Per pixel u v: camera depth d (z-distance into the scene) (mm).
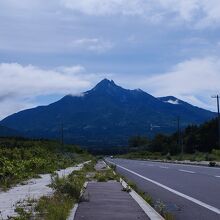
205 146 114625
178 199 18906
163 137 160000
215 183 26578
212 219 13695
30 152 47188
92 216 13039
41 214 13164
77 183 20141
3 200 17484
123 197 17984
